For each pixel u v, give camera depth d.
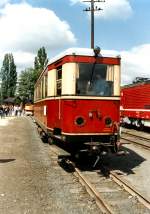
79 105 13.23
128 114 36.38
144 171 13.20
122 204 8.94
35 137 24.67
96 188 10.49
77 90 13.23
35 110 26.64
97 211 8.34
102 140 13.59
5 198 9.42
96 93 13.38
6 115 60.66
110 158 15.83
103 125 13.39
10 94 115.69
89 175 12.33
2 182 11.13
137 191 9.70
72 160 14.23
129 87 36.31
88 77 13.34
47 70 16.09
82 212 8.29
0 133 27.25
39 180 11.47
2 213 8.24
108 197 9.55
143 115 32.34
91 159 14.92
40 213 8.25
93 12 42.12
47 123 15.81
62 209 8.52
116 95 13.57
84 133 13.22
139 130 34.44
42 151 17.89
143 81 32.88
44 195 9.71
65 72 13.33
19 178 11.71
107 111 13.45
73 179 11.64
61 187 10.59
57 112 14.14
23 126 35.56
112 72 13.62
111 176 11.79
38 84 22.38
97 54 13.38
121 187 10.59
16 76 118.19
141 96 32.88
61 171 12.94
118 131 13.53
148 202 8.83
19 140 22.69
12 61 118.00
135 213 8.29
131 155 16.77
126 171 13.14
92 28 42.22
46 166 13.87
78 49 13.31
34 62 101.25
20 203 9.00
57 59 14.28
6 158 15.65
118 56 13.66
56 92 14.47
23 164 14.23
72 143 13.44
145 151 18.23
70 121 13.16
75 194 9.80
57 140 15.34
